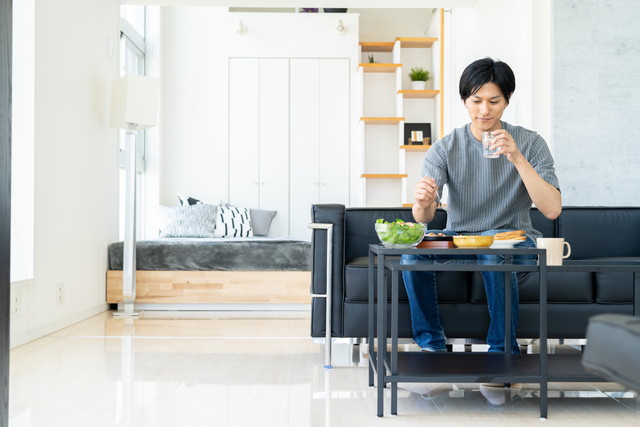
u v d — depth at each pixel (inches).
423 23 281.7
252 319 161.8
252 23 257.4
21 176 126.9
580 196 159.0
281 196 257.8
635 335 21.8
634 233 123.6
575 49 159.5
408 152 264.8
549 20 159.8
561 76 159.3
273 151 257.9
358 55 260.1
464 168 92.7
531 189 83.4
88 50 161.0
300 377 94.9
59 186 141.6
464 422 72.1
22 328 123.6
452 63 246.4
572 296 104.0
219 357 110.7
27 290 125.4
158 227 230.7
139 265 181.2
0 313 45.2
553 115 159.2
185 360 107.7
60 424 70.6
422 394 85.1
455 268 72.4
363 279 106.6
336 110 259.3
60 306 142.9
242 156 257.0
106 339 129.6
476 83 87.1
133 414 74.6
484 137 82.0
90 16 162.9
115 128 182.1
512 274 89.7
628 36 159.9
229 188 256.7
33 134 127.1
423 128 264.8
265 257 182.1
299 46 258.5
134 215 168.7
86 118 159.3
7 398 46.0
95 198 167.0
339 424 71.1
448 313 104.4
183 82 256.1
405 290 104.7
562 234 123.0
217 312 176.2
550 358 84.8
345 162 259.3
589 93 159.5
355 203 259.6
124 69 220.7
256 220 249.6
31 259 127.5
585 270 76.5
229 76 256.8
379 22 282.5
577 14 159.5
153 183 245.3
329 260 103.7
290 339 130.8
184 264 181.3
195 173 255.6
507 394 85.6
